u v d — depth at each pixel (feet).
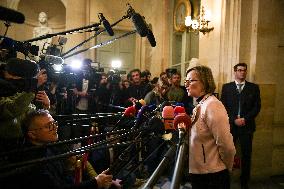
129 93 18.78
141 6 34.27
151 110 7.70
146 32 9.00
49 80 11.22
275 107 15.52
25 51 7.67
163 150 7.51
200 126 7.43
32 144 5.84
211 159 7.32
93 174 7.56
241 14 14.93
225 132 7.06
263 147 15.29
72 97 14.76
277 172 15.87
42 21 35.17
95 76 17.11
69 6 33.04
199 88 7.64
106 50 34.65
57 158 4.42
